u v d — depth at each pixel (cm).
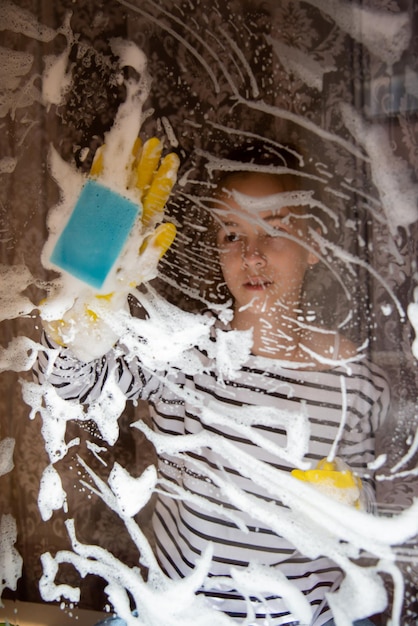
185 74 77
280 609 56
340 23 73
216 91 76
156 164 55
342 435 60
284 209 67
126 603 61
